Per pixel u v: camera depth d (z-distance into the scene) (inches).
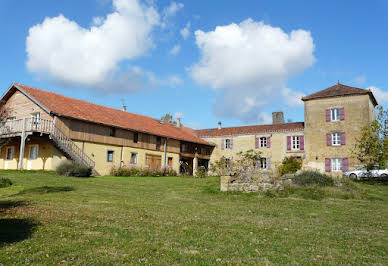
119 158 1068.5
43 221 276.1
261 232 264.5
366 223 315.3
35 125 884.0
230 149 1444.4
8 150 1045.2
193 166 1418.6
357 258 202.7
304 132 1187.3
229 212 359.9
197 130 1653.5
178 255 195.6
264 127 1386.6
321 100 1167.0
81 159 911.7
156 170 1074.7
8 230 241.8
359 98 1095.6
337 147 1107.9
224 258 193.8
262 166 1311.5
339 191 525.3
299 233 265.7
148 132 1171.9
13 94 1035.3
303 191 517.0
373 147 853.8
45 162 890.7
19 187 516.4
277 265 184.7
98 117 1027.3
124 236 235.0
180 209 370.0
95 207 359.9
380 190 611.2
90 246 207.3
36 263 173.9
